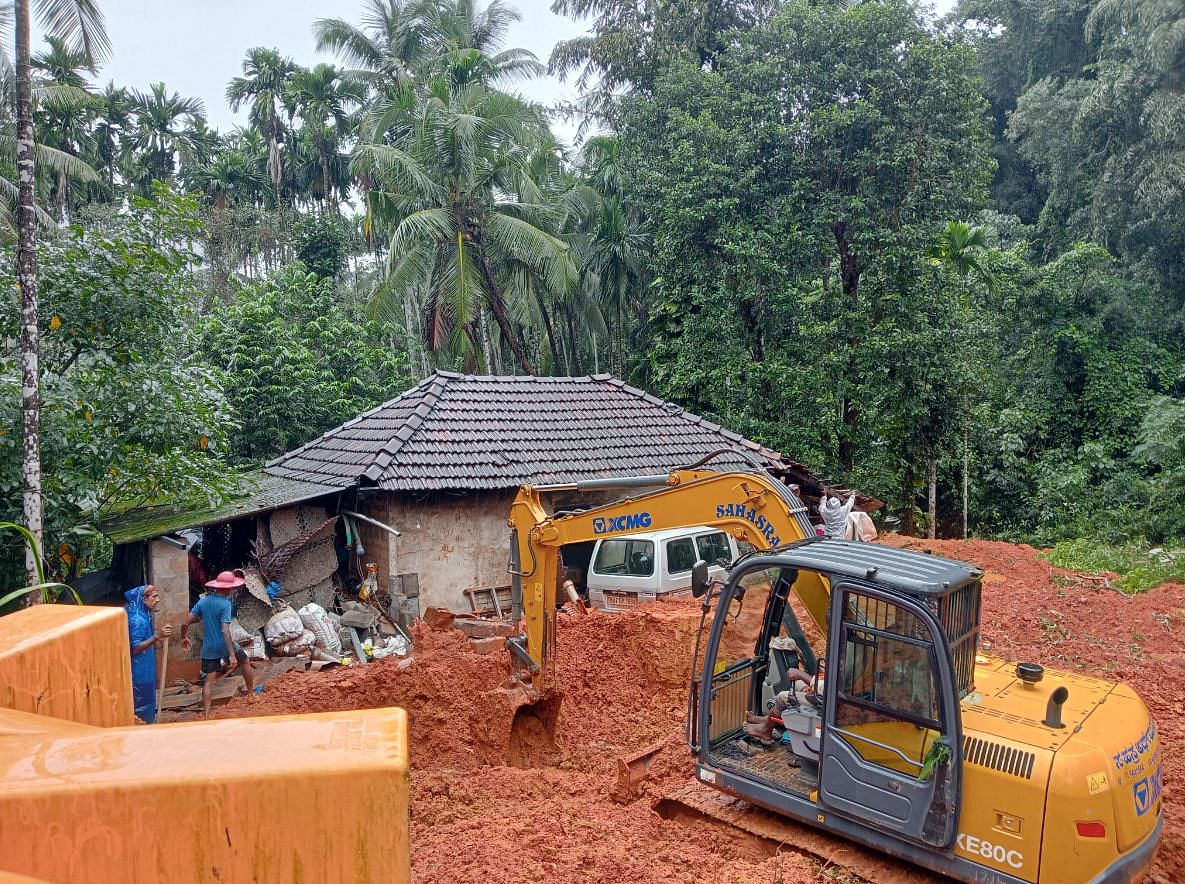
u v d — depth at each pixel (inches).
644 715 394.3
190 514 514.9
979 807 203.8
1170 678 406.6
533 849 251.3
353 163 936.9
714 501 305.3
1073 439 1100.5
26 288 365.4
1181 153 978.7
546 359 1328.7
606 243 1123.9
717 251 872.9
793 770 253.1
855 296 870.4
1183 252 1064.2
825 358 816.3
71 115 1376.7
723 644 273.7
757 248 819.4
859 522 508.4
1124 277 1119.0
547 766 358.9
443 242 905.5
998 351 1034.7
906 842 216.7
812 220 831.7
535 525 347.3
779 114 842.8
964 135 816.9
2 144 853.8
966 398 837.2
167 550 476.4
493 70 1186.6
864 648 221.8
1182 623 489.4
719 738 269.3
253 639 481.4
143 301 442.0
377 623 533.3
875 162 794.8
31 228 366.0
